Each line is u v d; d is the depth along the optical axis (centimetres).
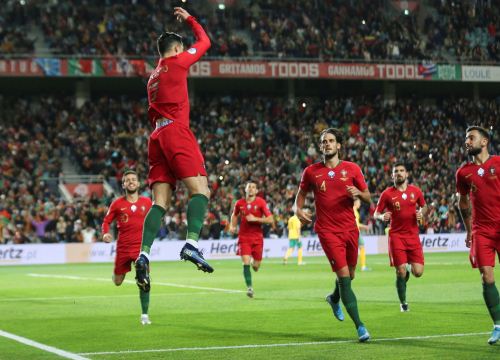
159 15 7219
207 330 1725
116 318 1992
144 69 6631
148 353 1389
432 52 7856
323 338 1570
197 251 921
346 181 1580
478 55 7862
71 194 5984
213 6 7575
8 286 3175
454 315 1964
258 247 2659
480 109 7950
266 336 1612
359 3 7944
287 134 7025
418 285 2981
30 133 6475
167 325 1827
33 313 2130
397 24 7875
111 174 6184
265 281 3309
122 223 2066
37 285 3222
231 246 5547
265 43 7319
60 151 6406
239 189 5953
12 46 6488
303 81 7775
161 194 984
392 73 7325
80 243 5269
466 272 3703
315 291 2791
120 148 6431
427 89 8231
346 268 1557
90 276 3806
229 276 3675
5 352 1415
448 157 7175
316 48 7238
